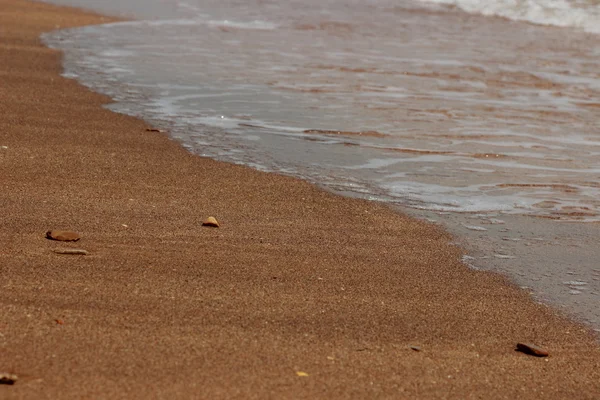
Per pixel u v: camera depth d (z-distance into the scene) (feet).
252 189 87.35
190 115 119.44
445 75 160.15
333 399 47.42
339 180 92.79
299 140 108.99
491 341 57.82
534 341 58.59
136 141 103.09
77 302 56.49
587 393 52.31
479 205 87.56
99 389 45.60
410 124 119.85
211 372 48.83
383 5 268.21
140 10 237.66
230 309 58.08
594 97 146.51
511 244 77.05
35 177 85.05
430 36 214.28
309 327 56.59
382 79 152.97
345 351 53.67
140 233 71.82
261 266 66.85
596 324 62.18
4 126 104.37
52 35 186.91
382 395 48.65
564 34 231.09
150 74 148.36
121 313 55.47
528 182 96.07
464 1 276.82
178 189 85.46
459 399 49.39
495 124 122.52
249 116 120.67
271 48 183.11
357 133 113.70
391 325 58.44
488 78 159.63
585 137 117.70
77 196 80.33
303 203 84.23
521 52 194.49
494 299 64.90
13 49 164.04
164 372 48.24
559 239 79.00
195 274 63.72
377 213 82.79
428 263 71.20
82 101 123.54
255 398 46.44
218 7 248.93
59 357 48.62
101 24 208.95
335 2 269.64
